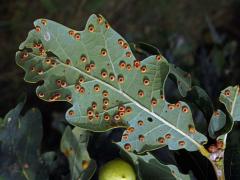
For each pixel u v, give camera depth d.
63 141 0.22
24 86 0.38
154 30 0.43
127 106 0.21
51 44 0.20
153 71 0.21
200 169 0.22
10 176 0.22
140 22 0.43
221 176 0.21
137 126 0.21
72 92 0.20
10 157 0.22
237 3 0.44
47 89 0.20
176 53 0.32
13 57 0.40
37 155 0.22
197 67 0.31
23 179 0.22
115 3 0.42
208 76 0.31
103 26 0.21
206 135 0.21
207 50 0.34
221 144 0.20
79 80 0.21
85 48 0.21
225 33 0.43
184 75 0.21
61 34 0.20
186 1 0.44
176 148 0.21
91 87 0.21
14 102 0.39
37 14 0.41
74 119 0.20
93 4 0.41
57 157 0.23
